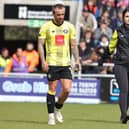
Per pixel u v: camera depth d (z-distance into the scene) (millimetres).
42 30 28750
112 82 44844
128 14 29500
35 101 45312
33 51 51250
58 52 28734
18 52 50875
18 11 51844
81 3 51312
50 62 28750
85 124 29328
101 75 44969
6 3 51688
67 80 28922
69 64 29078
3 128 27172
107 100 44969
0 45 57812
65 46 28812
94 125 28875
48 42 28828
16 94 45469
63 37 28750
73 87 45188
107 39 51750
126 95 29500
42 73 49469
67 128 27234
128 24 29547
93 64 48938
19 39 58250
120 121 30859
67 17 51500
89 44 50438
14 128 27141
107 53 30609
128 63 29531
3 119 31953
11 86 45406
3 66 50781
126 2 56125
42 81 45219
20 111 37156
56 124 29141
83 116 34188
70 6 51344
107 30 52656
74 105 42781
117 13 54812
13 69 50719
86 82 45094
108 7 55188
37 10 51750
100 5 55188
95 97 45094
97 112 37125
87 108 40188
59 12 28375
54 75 28812
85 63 48938
